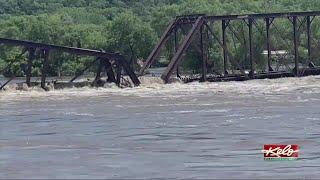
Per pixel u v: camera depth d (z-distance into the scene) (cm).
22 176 8138
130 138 10775
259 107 14388
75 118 13525
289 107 14225
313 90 18300
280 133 10725
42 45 19825
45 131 11875
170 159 8906
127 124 12381
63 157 9250
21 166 8706
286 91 18188
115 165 8606
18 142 10725
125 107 15200
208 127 11631
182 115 13425
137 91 19112
